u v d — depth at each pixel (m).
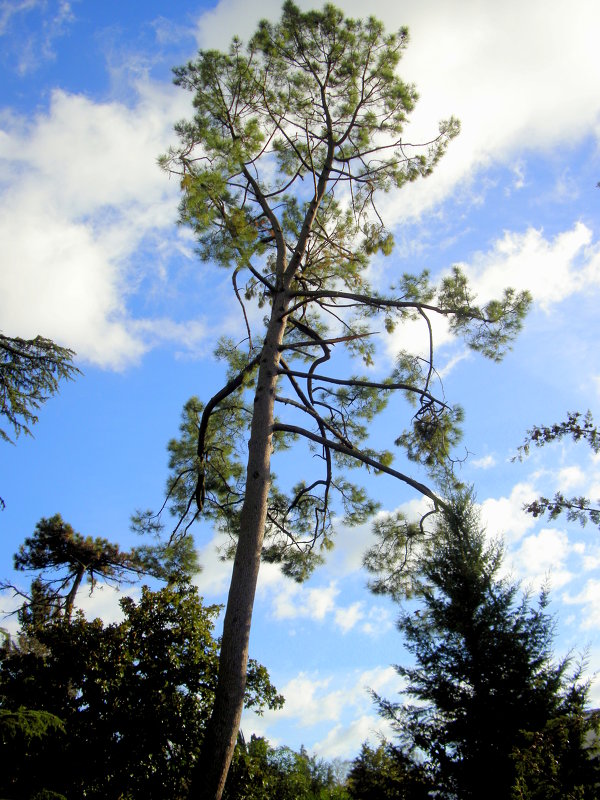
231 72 12.70
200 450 13.38
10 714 7.71
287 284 12.12
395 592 12.30
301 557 13.63
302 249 12.48
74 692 10.20
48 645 10.12
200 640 10.64
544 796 8.55
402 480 10.20
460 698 10.59
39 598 19.11
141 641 10.35
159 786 9.43
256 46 12.73
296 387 12.54
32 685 9.59
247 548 9.73
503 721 10.05
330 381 11.35
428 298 11.60
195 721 9.90
